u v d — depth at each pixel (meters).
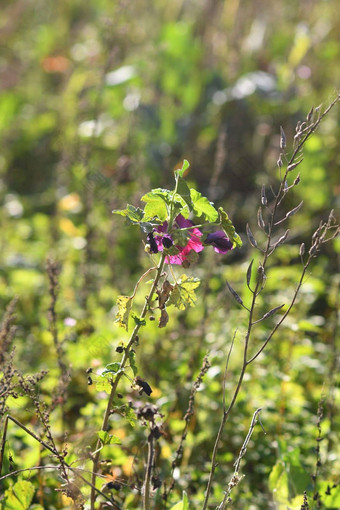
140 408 2.74
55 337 3.94
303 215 6.98
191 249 2.79
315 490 3.39
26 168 8.66
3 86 10.04
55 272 4.00
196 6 10.14
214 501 3.69
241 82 8.66
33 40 11.12
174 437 4.12
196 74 8.81
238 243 2.74
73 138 7.30
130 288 5.69
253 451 4.23
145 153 7.66
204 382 4.43
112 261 5.95
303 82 8.66
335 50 9.05
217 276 5.65
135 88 8.36
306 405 4.67
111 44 6.93
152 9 10.22
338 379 4.70
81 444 3.37
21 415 4.20
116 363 2.85
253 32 9.41
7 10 11.62
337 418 4.46
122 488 3.57
